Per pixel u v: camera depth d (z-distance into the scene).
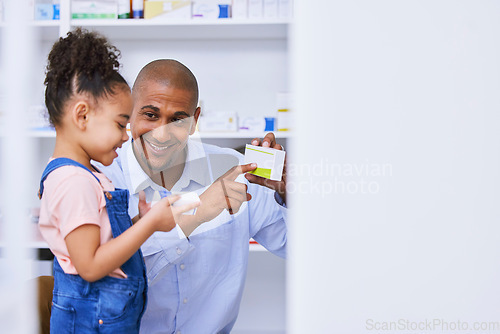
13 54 1.05
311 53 0.93
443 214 0.93
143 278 1.20
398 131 0.93
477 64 0.92
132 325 1.16
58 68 1.12
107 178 1.18
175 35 2.69
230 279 1.36
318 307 0.94
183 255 1.28
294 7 0.93
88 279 1.04
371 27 0.92
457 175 0.93
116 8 2.45
